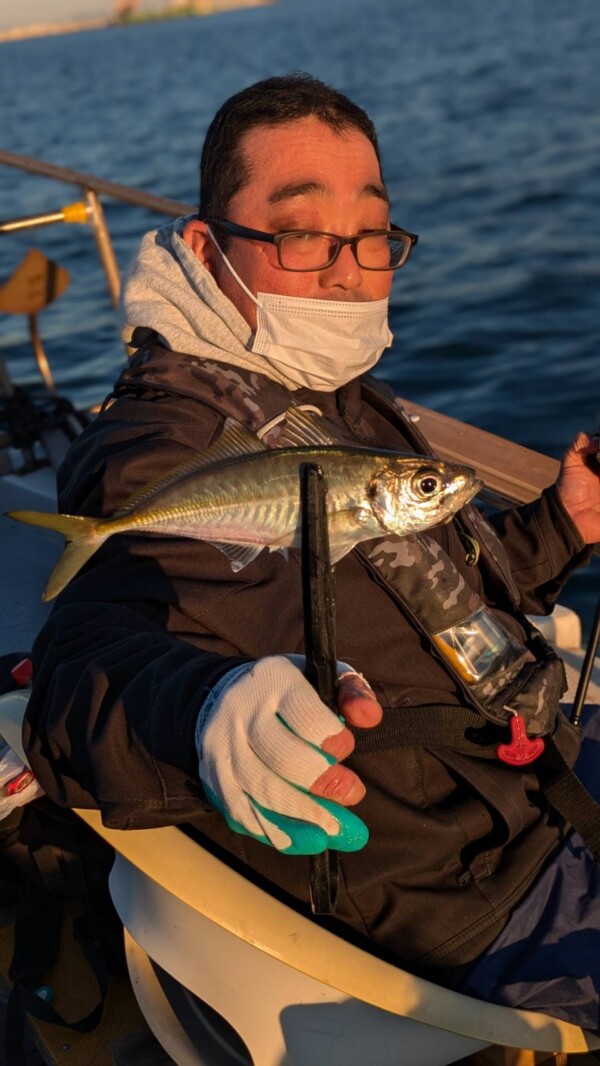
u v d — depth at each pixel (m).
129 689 1.37
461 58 45.88
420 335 10.65
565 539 2.05
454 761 1.63
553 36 52.53
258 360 1.75
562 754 1.77
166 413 1.64
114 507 1.54
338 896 1.54
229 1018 1.53
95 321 9.77
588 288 11.76
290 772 1.18
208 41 122.94
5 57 160.38
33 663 1.60
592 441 2.02
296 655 1.31
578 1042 1.55
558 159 20.12
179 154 23.22
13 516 1.32
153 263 1.84
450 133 24.67
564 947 1.57
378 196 1.79
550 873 1.61
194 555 1.52
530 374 9.23
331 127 1.75
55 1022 1.87
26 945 2.01
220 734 1.21
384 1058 1.53
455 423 2.88
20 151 26.22
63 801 1.50
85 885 1.95
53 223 3.92
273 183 1.73
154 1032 1.69
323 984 1.51
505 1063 1.65
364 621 1.65
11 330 9.72
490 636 1.69
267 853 1.56
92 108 39.75
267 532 1.34
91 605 1.52
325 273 1.73
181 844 1.50
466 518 1.89
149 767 1.34
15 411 3.81
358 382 1.94
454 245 14.43
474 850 1.62
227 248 1.76
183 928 1.55
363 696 1.23
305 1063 1.52
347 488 1.33
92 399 7.77
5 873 2.12
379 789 1.59
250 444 1.43
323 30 104.56
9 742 1.71
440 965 1.54
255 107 1.74
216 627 1.51
